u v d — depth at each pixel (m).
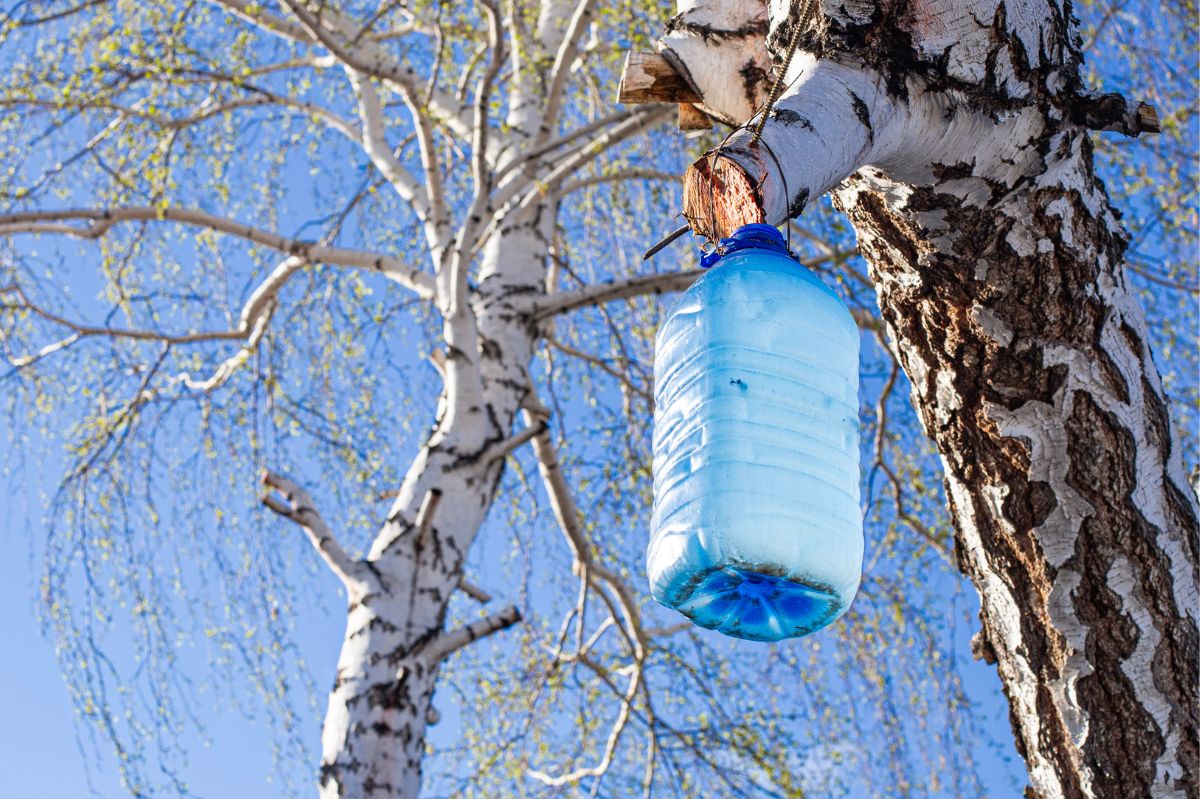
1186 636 2.45
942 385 2.55
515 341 6.55
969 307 2.48
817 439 1.80
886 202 2.45
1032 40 2.30
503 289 6.70
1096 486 2.46
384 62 7.42
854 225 2.56
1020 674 2.56
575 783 7.40
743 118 2.51
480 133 5.89
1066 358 2.45
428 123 6.24
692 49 2.52
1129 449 2.46
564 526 7.00
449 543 5.67
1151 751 2.43
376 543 5.73
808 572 1.70
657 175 6.93
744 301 1.83
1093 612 2.47
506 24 7.75
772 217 1.96
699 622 1.81
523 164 6.19
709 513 1.70
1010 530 2.52
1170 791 2.42
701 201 1.97
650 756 7.30
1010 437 2.49
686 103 2.68
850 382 1.91
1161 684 2.44
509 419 6.31
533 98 7.76
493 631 5.57
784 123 2.04
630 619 7.38
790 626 1.80
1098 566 2.46
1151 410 2.51
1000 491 2.52
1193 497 2.55
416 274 6.71
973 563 2.62
